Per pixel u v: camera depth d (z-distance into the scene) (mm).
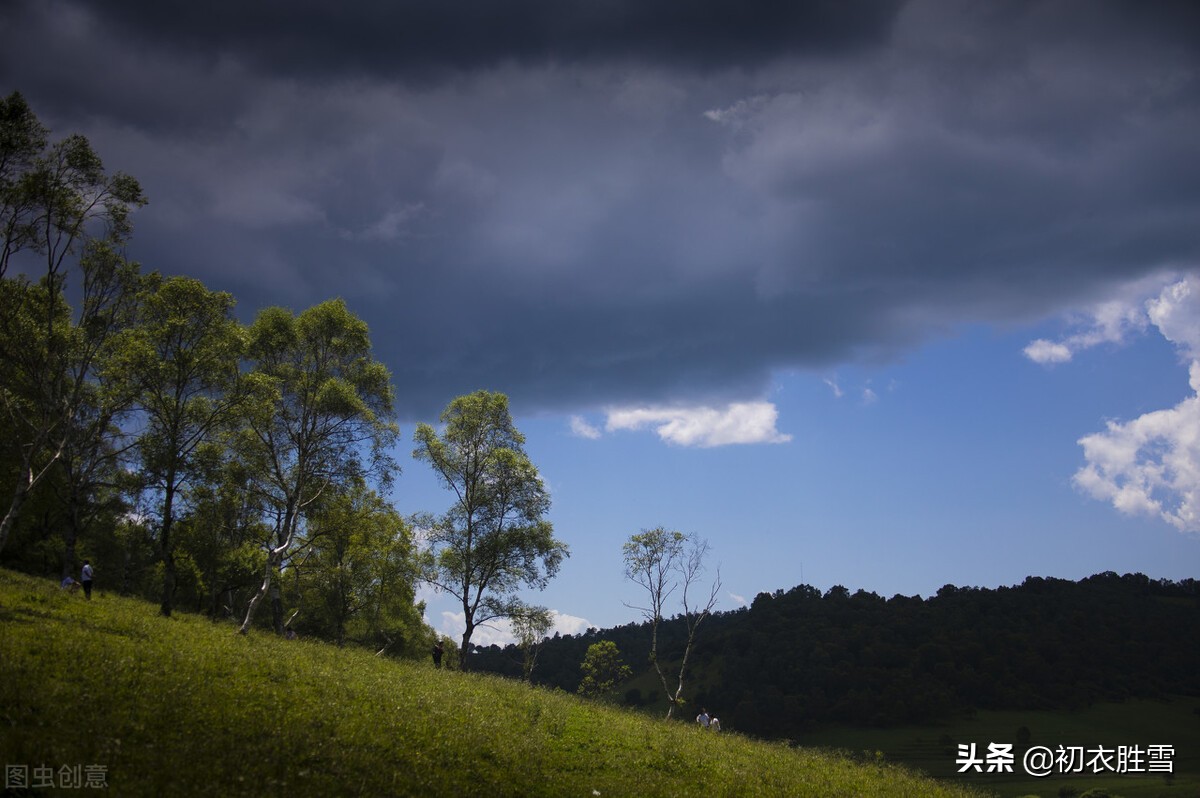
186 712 20297
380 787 18844
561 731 30609
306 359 49188
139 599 49312
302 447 47656
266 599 71750
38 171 31703
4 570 43344
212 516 54469
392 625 72812
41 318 36969
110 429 48500
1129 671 180125
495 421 60094
